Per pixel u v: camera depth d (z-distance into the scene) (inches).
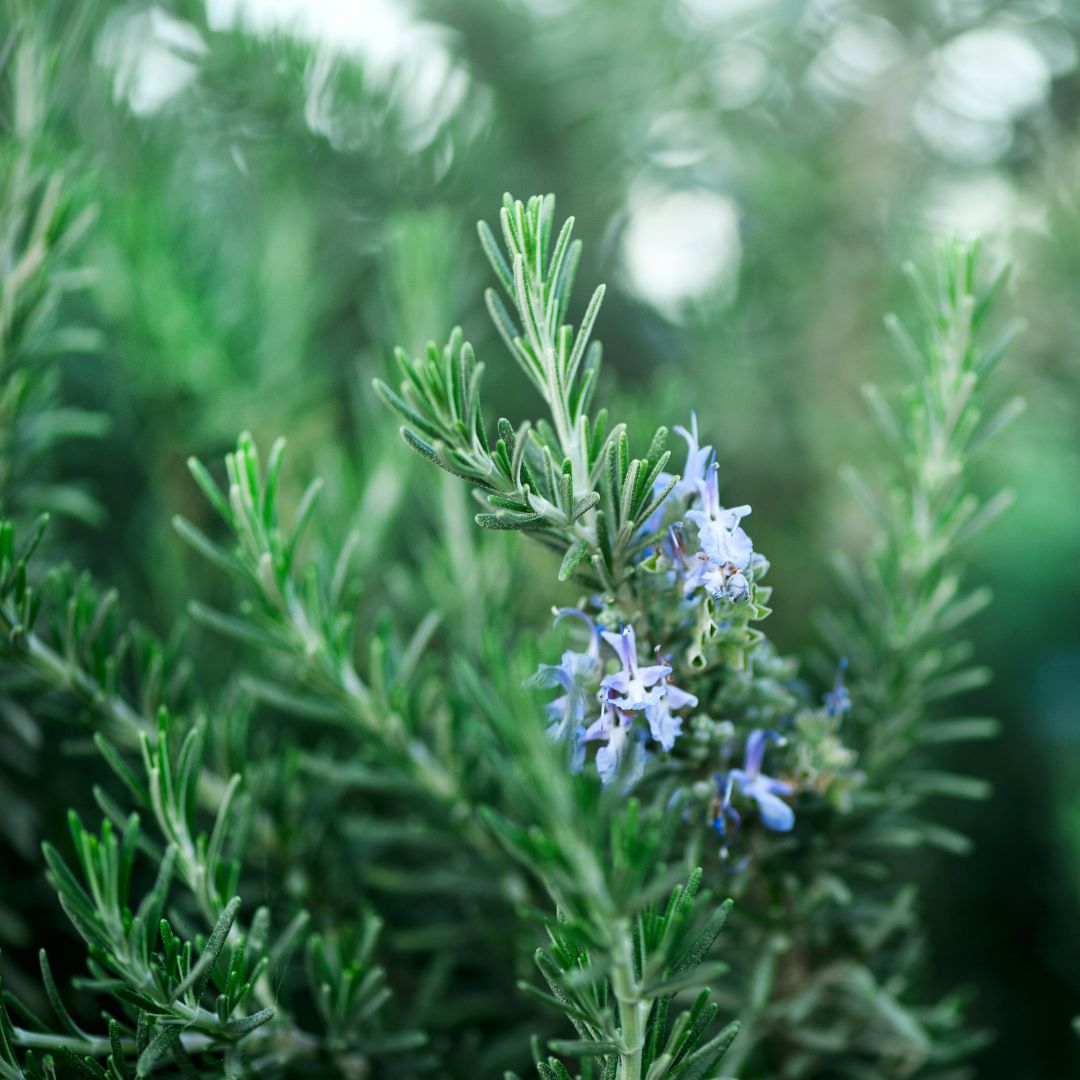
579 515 11.5
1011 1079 17.1
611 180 23.6
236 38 18.3
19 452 14.9
